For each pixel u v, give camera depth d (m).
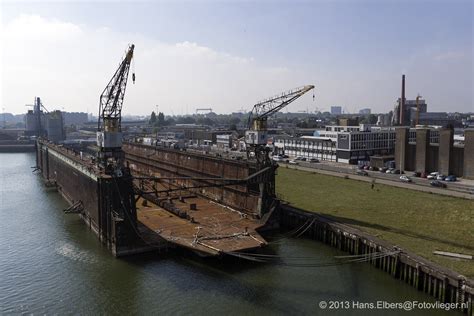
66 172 93.19
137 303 40.66
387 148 150.50
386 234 54.72
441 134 108.25
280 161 145.50
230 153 152.88
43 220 73.25
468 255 45.84
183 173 95.50
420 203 74.12
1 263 51.62
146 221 62.34
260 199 64.38
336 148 144.12
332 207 72.38
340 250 55.69
